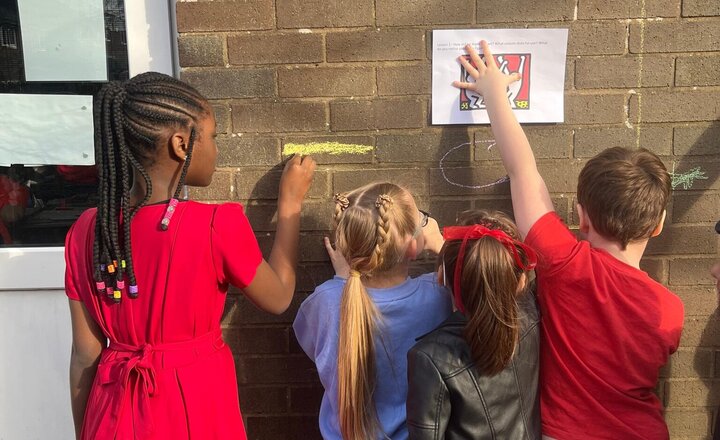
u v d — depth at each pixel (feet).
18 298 6.81
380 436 4.95
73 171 6.73
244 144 6.30
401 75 6.18
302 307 5.62
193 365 4.53
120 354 4.51
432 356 4.39
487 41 6.09
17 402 6.88
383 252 4.79
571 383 4.95
